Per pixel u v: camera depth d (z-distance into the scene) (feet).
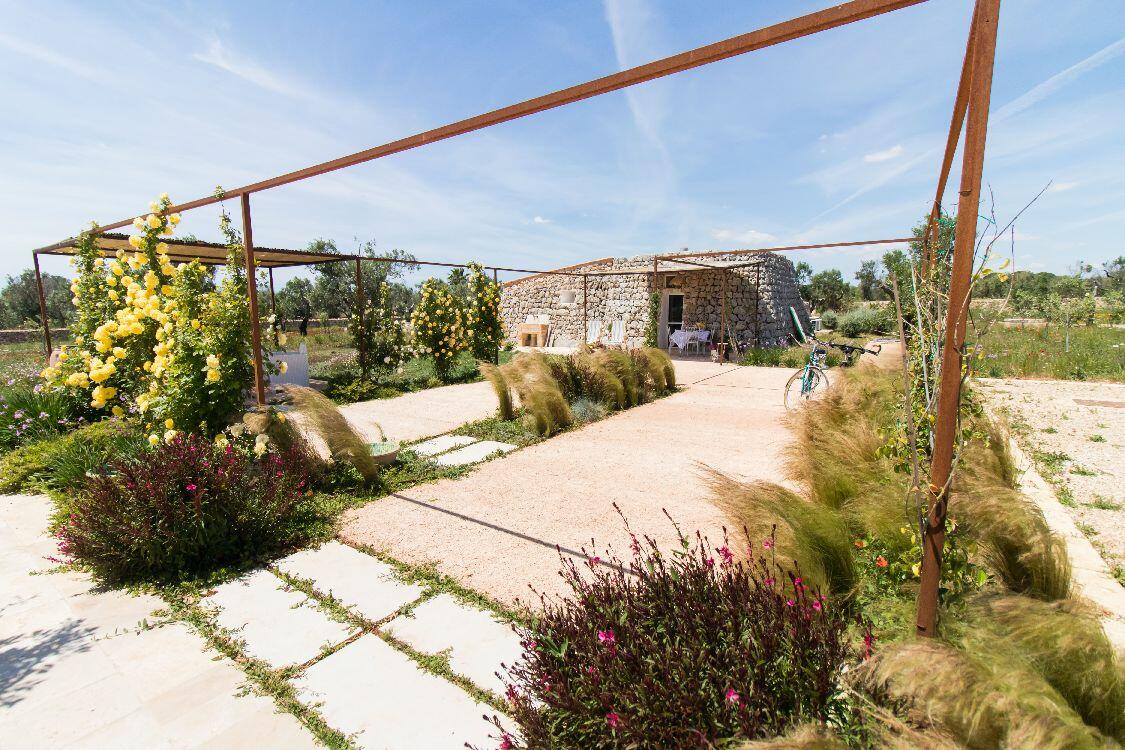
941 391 5.10
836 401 16.11
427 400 27.20
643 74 6.74
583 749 4.55
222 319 13.83
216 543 9.86
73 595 8.96
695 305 51.44
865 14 5.32
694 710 4.34
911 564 6.97
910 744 4.05
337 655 7.26
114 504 9.41
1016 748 3.85
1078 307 50.60
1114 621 7.13
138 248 15.20
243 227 13.00
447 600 8.57
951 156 7.57
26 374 27.58
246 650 7.40
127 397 15.88
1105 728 4.55
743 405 25.22
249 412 13.75
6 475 14.01
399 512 12.30
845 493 9.82
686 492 13.39
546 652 5.08
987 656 4.77
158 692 6.58
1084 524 10.63
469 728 5.96
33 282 71.61
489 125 8.38
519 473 15.10
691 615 5.18
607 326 56.03
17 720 6.11
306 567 9.80
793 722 4.41
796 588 5.50
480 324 35.78
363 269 58.03
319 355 44.83
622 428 20.66
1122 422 19.13
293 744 5.78
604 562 9.63
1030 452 15.57
